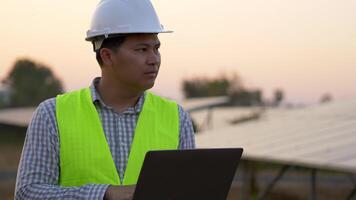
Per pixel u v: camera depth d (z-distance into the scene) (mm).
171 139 4742
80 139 4559
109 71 4586
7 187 37812
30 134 4551
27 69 82125
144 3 4547
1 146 59594
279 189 38281
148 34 4500
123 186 4215
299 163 16938
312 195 19234
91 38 4609
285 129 23109
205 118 40375
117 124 4664
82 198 4207
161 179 3920
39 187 4371
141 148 4645
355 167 15016
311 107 27219
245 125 26797
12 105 80562
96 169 4535
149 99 4824
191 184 4047
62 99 4688
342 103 26125
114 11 4508
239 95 85312
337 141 18750
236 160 4156
